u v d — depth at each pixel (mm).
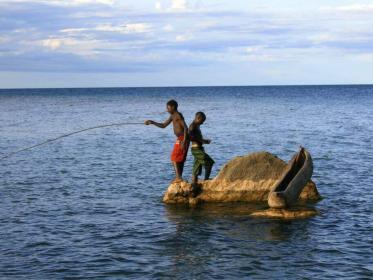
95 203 15938
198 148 15570
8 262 10586
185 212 14648
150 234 12516
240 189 15617
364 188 17891
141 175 21125
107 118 59312
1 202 16094
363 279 9609
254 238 12141
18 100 127750
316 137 35781
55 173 21656
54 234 12547
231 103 98000
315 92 187750
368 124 46844
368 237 12109
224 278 9703
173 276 9820
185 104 95250
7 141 35094
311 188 16203
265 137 35938
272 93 181375
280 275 9820
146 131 42062
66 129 44406
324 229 12820
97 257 10867
